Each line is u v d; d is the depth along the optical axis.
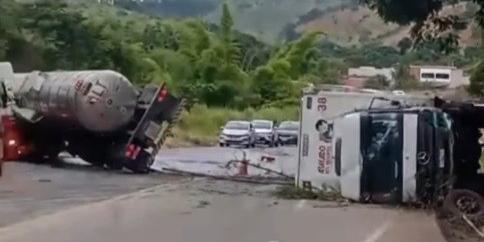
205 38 72.38
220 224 14.95
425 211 17.23
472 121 18.39
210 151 43.97
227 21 74.38
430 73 41.47
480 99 20.06
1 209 16.89
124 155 26.94
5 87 28.02
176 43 73.12
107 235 13.41
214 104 69.19
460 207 15.84
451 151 18.14
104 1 80.62
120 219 15.52
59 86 27.75
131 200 18.95
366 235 13.84
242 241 12.93
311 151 20.05
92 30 59.91
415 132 18.16
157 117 27.42
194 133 56.66
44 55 55.03
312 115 20.11
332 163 19.75
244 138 50.94
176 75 68.62
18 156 29.67
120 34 64.75
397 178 18.17
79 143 29.41
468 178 18.00
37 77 29.05
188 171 28.05
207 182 23.64
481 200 15.93
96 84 26.95
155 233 13.70
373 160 18.44
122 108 27.17
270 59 77.00
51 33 56.34
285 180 24.22
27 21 55.62
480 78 22.48
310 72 75.19
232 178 24.94
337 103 20.03
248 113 67.88
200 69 70.31
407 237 13.70
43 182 22.94
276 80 72.94
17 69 53.09
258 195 20.17
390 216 16.42
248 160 31.69
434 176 18.00
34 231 13.84
